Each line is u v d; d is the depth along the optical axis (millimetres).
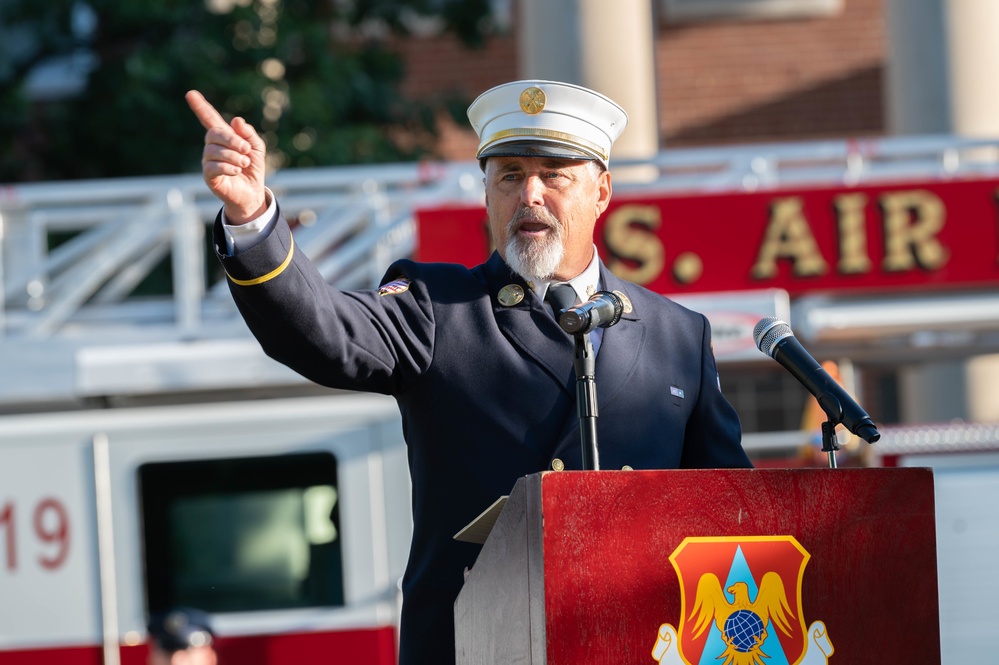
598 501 5641
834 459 7164
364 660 18281
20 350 19641
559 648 5539
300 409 18672
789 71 34688
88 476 18594
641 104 22875
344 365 7102
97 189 21078
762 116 34625
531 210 7625
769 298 19922
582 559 5594
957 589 19297
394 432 18656
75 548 18469
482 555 6121
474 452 7348
